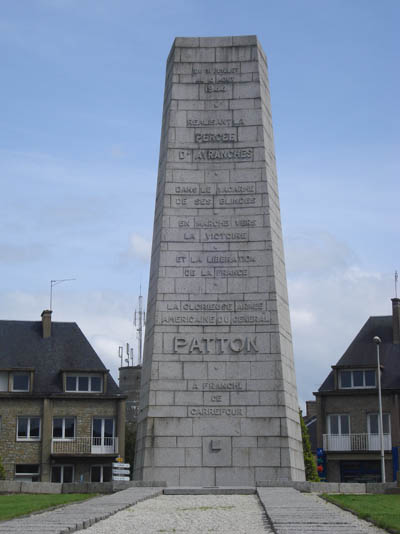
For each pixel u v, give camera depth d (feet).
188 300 105.50
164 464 101.60
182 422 102.63
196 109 110.73
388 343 217.15
